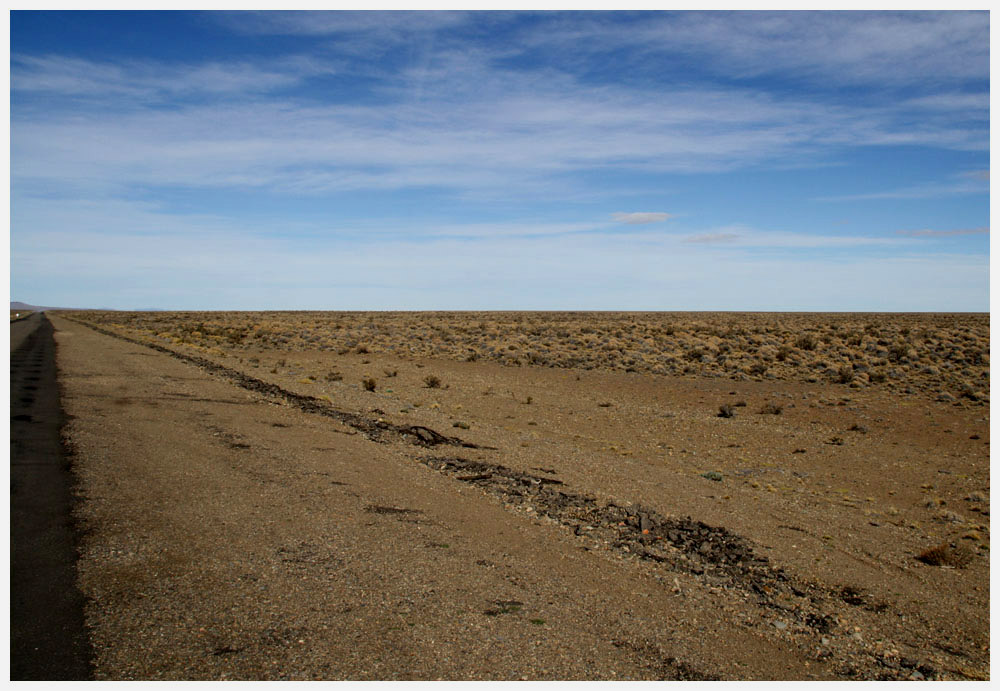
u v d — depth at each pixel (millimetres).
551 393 25234
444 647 4723
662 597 6105
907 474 13945
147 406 15211
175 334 55469
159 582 5559
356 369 31484
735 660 4973
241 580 5691
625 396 24828
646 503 9523
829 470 14148
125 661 4289
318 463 10562
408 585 5816
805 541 8508
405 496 8938
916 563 8055
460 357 38531
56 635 4582
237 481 9039
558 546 7332
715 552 7633
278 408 16453
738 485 12156
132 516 7246
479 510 8562
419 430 14352
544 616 5398
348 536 7043
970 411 21688
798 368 32594
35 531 6617
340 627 4930
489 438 14688
